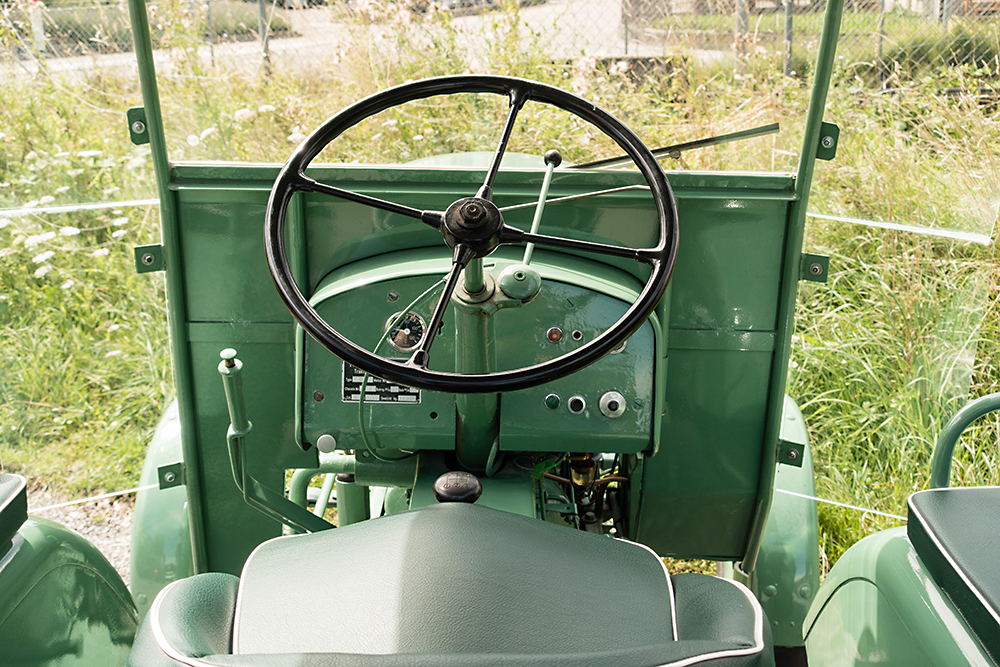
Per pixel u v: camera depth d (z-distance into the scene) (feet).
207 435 5.57
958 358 6.72
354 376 4.79
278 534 5.78
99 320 9.11
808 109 4.83
